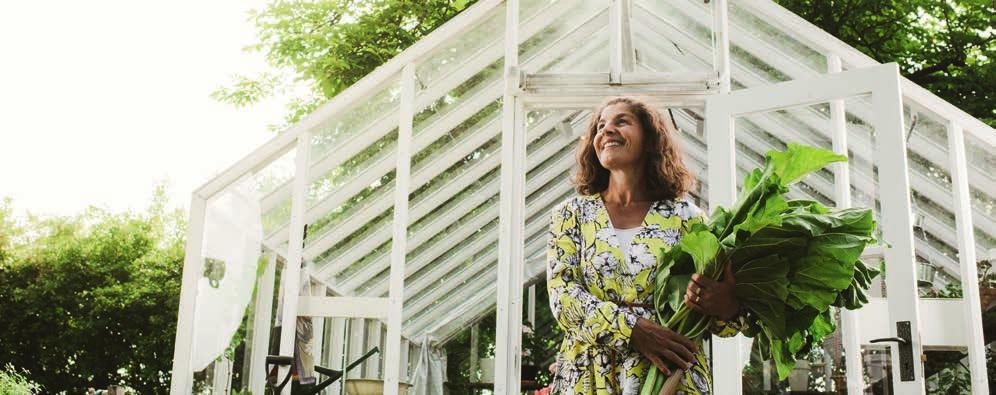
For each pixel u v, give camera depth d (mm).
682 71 4648
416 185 5320
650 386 1613
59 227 13031
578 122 5777
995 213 4598
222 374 4562
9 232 12664
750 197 1645
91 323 12383
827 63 4477
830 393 3592
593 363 1717
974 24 9312
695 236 1598
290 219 4777
